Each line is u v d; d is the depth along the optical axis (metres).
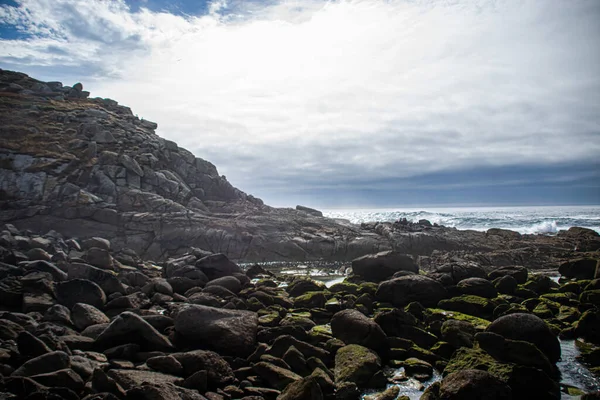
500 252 31.11
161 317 12.66
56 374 8.30
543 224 55.97
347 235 34.00
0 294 13.85
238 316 12.16
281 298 16.59
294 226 34.84
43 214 29.75
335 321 12.54
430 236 34.28
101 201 31.42
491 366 10.04
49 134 35.97
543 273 27.06
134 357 10.47
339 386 9.53
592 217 66.56
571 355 12.10
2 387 7.74
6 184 30.58
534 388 9.34
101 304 14.38
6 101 39.06
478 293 17.16
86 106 43.16
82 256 22.03
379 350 11.85
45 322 11.84
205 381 8.96
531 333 11.55
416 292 16.80
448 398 8.54
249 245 31.83
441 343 12.13
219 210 38.56
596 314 13.23
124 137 39.22
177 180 38.44
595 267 21.94
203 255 22.42
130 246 29.88
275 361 10.33
